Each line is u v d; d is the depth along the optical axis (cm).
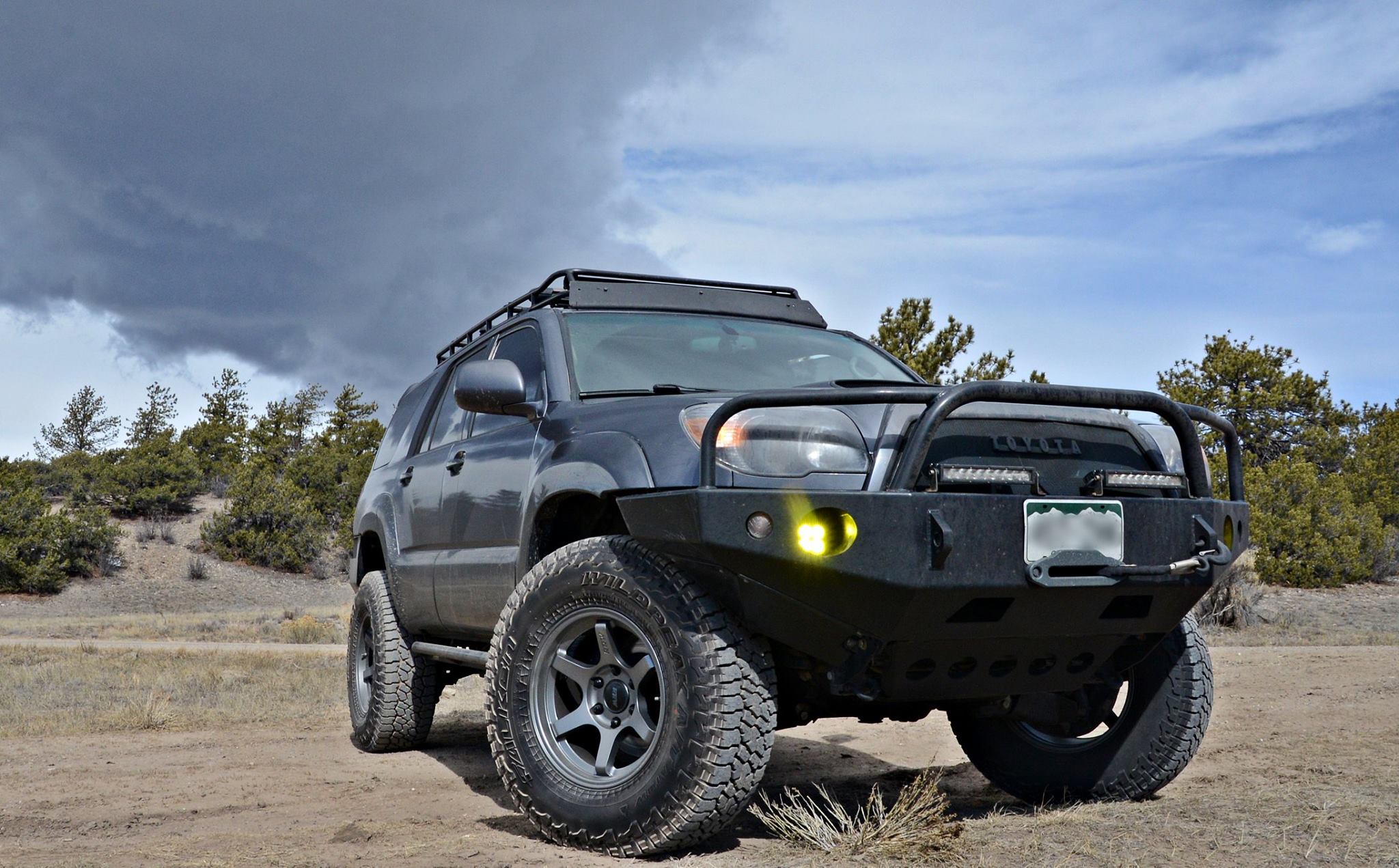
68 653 1552
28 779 505
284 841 354
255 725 730
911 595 302
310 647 1761
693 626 316
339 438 6781
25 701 870
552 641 352
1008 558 309
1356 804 368
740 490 303
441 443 538
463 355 558
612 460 343
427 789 469
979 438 324
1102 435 347
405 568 537
